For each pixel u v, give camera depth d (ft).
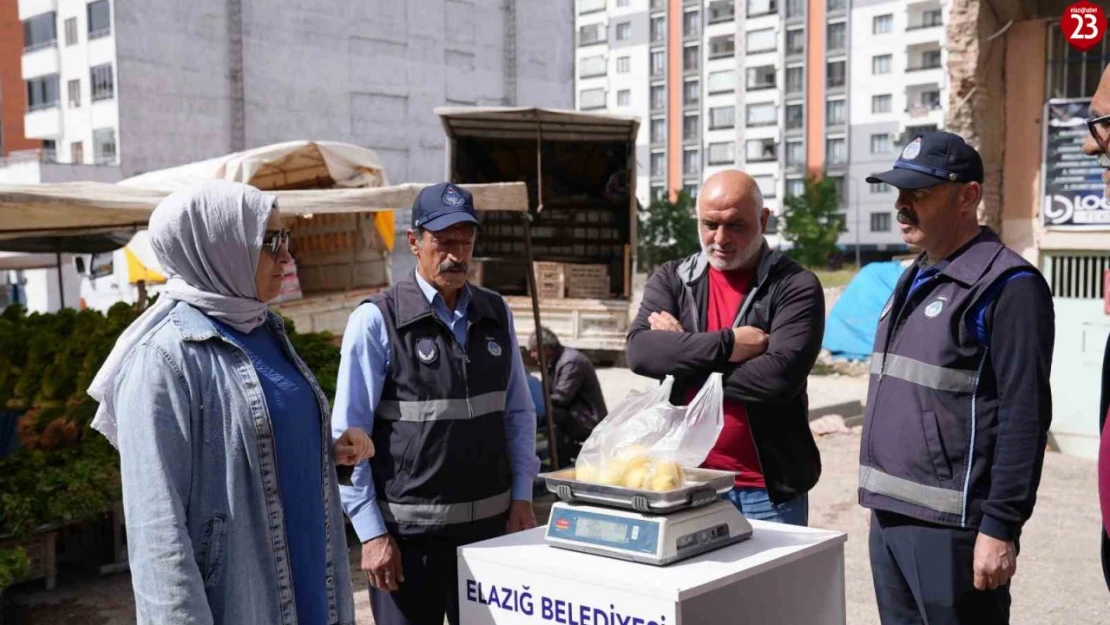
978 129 26.22
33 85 137.49
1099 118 7.70
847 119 261.03
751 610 8.29
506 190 21.94
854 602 16.52
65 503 18.07
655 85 297.94
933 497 9.14
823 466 26.81
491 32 152.97
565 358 23.43
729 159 285.43
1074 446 27.45
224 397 7.43
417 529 10.32
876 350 10.05
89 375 19.93
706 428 8.60
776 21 271.28
